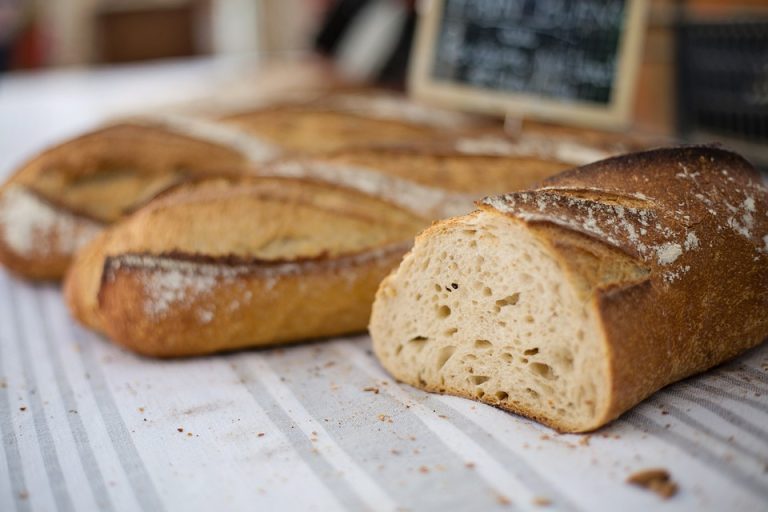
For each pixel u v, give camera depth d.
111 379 0.52
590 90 0.71
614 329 0.41
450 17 0.75
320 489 0.40
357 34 1.11
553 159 0.61
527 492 0.39
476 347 0.46
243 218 0.54
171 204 0.55
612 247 0.43
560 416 0.44
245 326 0.53
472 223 0.45
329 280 0.54
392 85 1.00
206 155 0.69
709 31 0.76
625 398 0.42
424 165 0.61
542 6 0.72
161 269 0.53
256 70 1.15
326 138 0.72
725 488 0.38
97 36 1.57
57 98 1.17
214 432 0.45
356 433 0.44
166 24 1.59
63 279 0.67
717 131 0.78
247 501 0.40
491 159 0.61
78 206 0.66
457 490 0.39
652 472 0.39
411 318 0.48
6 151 0.90
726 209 0.48
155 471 0.42
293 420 0.46
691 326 0.45
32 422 0.47
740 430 0.42
